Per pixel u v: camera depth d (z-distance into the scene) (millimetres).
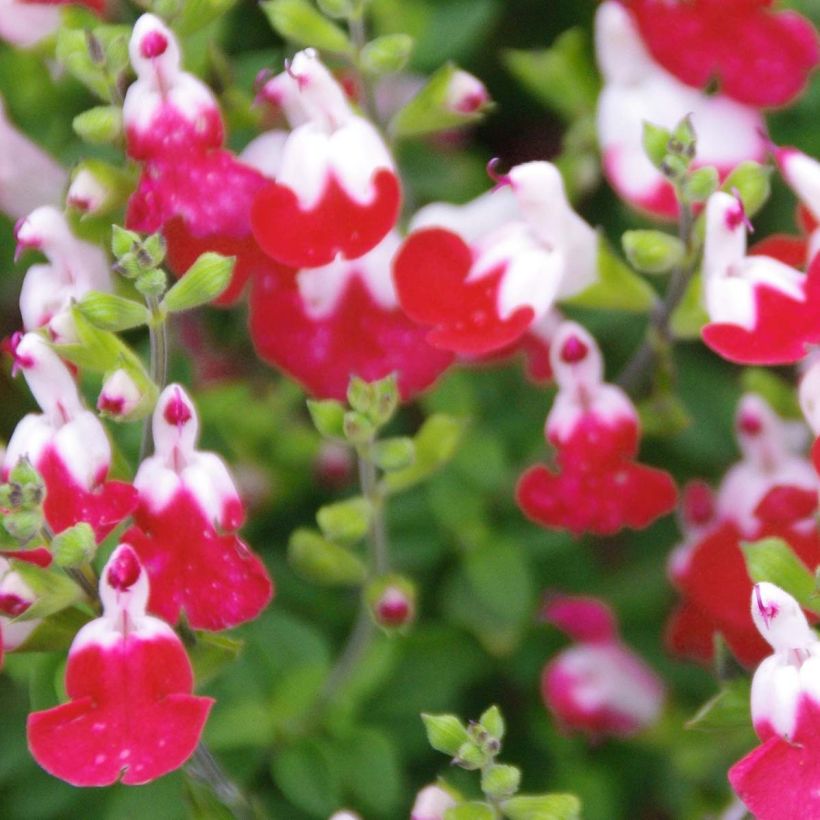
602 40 471
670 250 441
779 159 446
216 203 445
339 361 454
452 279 447
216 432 489
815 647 421
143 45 443
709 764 495
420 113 461
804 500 462
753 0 472
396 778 476
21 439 429
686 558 479
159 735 416
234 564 427
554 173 444
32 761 481
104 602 420
